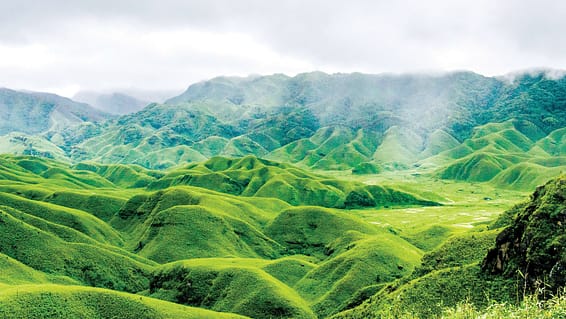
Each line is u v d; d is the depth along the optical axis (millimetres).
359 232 176250
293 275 141375
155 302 92375
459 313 41500
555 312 34031
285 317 107000
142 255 173375
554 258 62719
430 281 77312
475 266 75938
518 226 71312
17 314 78188
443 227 186500
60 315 80938
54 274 131250
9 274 115500
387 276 122938
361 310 86062
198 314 91000
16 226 142625
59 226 166000
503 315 36312
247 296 115438
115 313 85812
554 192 69562
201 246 173500
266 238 193125
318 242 188375
